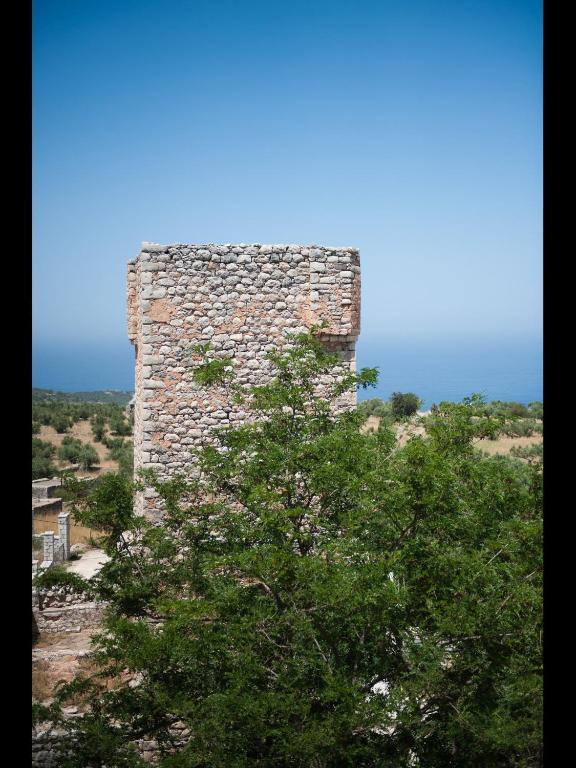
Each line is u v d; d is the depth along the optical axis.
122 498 11.07
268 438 11.45
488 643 8.75
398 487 9.42
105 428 52.66
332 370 15.29
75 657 16.70
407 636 9.54
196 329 14.98
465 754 8.83
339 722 8.38
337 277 15.27
